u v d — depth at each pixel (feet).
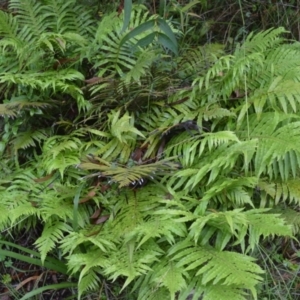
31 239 5.92
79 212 5.46
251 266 4.67
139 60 6.08
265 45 6.16
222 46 6.84
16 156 6.01
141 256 5.01
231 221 4.69
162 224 4.99
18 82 5.84
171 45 5.82
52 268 5.39
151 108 6.16
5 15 6.55
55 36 5.86
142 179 5.49
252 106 5.94
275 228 4.80
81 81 6.30
